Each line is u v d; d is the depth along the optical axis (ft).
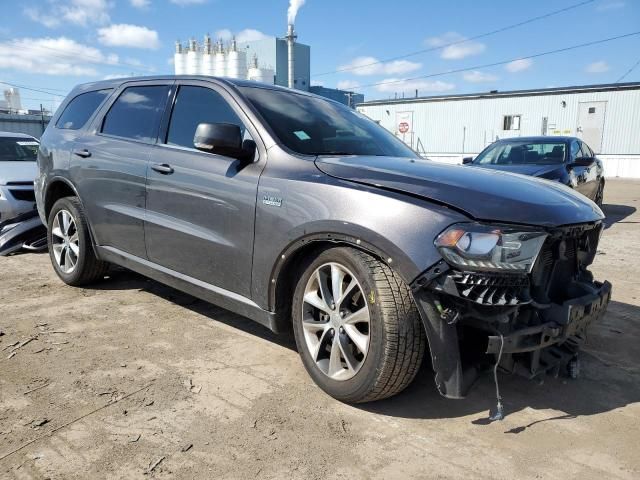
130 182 12.82
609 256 22.12
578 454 7.94
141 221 12.57
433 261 7.72
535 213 8.13
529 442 8.23
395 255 8.02
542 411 9.20
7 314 13.35
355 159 10.14
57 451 7.64
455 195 8.24
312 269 9.39
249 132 10.70
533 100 92.43
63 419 8.48
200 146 10.01
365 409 9.07
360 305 9.02
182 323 12.92
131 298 14.78
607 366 11.14
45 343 11.53
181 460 7.52
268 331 12.53
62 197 16.22
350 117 13.16
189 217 11.34
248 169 10.30
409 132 107.14
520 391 9.92
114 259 13.89
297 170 9.68
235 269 10.50
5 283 16.17
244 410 8.91
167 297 14.93
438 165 10.34
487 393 9.80
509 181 9.40
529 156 29.84
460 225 7.73
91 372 10.17
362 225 8.36
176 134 12.18
